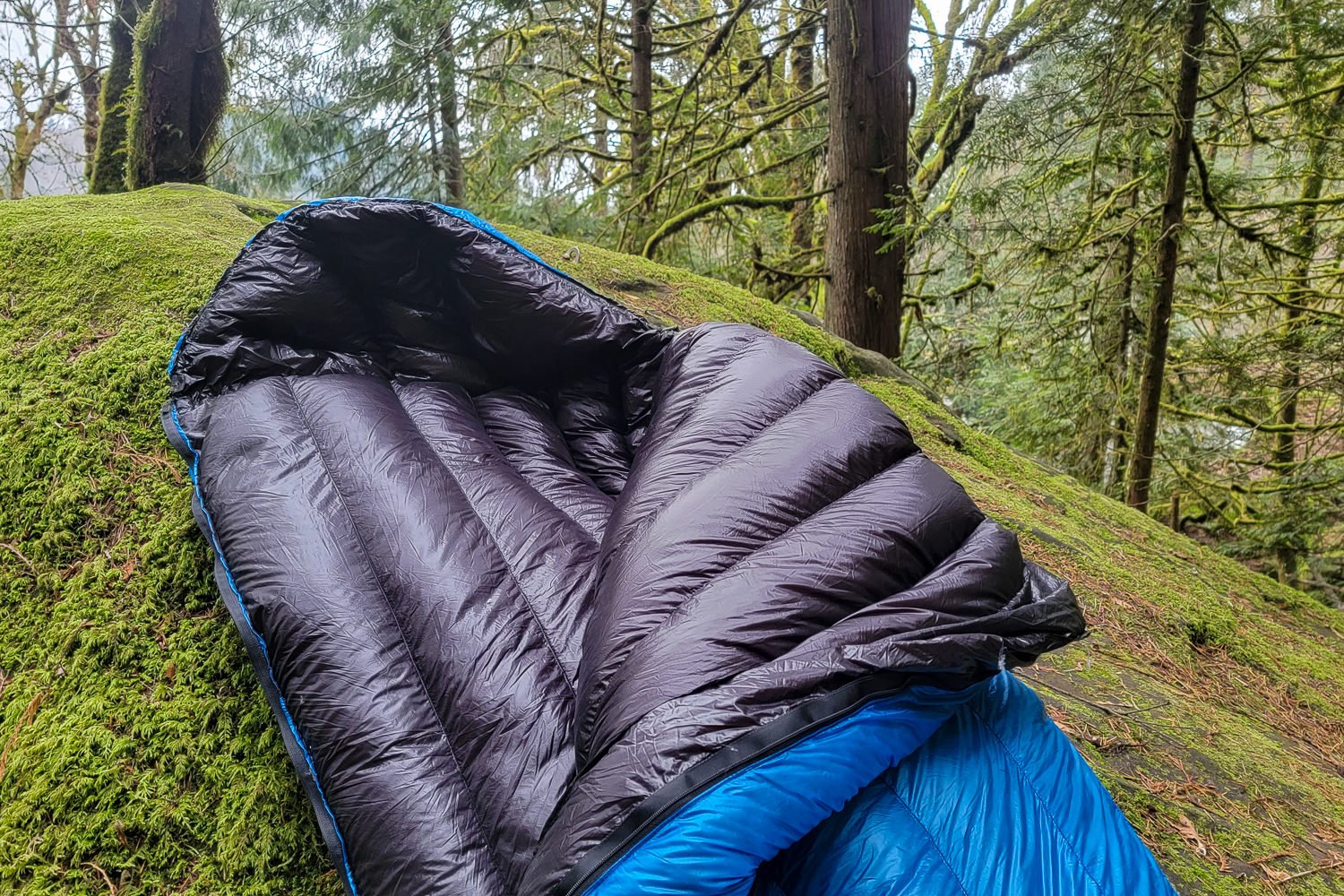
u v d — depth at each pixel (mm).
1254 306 7770
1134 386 7484
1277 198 8367
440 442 2275
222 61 5418
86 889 1688
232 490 1991
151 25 5004
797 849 1364
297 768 1702
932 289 10047
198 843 1766
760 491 1670
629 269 4883
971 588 1467
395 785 1576
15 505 2355
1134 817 2197
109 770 1829
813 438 1781
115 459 2447
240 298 2301
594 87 9062
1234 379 7137
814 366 2076
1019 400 8023
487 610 1762
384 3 5805
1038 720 1602
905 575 1535
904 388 5098
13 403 2572
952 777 1414
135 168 5191
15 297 2988
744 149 8922
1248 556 8156
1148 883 1380
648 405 2629
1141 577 3967
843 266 6289
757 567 1503
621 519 1805
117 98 5539
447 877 1461
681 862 1177
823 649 1331
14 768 1850
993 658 1398
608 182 7934
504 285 2492
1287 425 7453
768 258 8570
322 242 2414
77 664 2021
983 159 5812
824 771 1251
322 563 1849
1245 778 2482
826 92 6684
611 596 1603
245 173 6617
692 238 8672
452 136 7070
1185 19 5234
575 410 2682
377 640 1755
